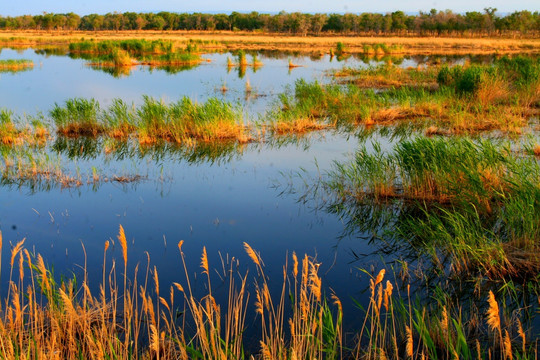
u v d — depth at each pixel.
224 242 7.13
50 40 66.12
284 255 6.72
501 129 13.89
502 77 19.25
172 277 6.01
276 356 4.07
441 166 8.40
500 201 7.73
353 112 16.48
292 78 28.20
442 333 4.33
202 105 14.90
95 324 4.80
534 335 4.62
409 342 3.43
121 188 9.59
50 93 21.39
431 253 6.48
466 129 14.16
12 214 8.10
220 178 10.32
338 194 9.16
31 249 6.77
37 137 13.70
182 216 8.16
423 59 43.00
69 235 7.29
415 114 16.78
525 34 90.31
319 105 17.97
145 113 14.22
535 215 6.54
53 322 4.30
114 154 12.23
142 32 99.69
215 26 111.50
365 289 5.75
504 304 4.98
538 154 10.78
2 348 3.85
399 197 8.84
